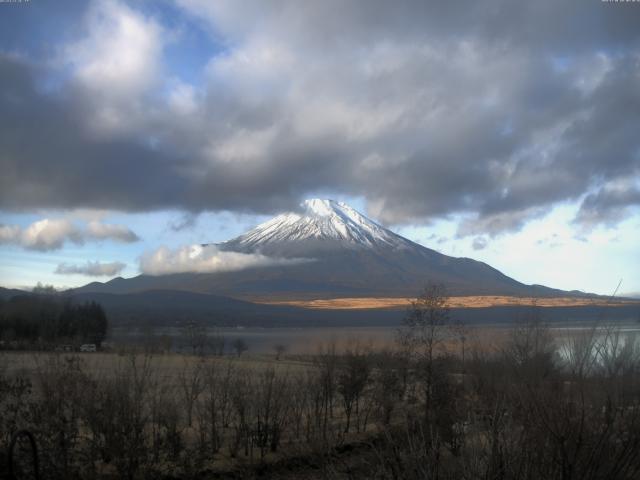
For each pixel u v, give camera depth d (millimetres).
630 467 5926
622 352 6195
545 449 5863
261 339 127000
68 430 12078
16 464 10883
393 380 20359
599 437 5820
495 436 6086
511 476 5828
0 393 12086
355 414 23531
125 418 13008
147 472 13164
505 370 8812
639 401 6016
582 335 6680
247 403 18984
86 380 13680
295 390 20844
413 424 8797
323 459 11336
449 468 6691
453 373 17672
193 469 14664
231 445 17984
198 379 22016
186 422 19453
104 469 13391
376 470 7977
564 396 6168
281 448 17531
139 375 17578
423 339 19500
